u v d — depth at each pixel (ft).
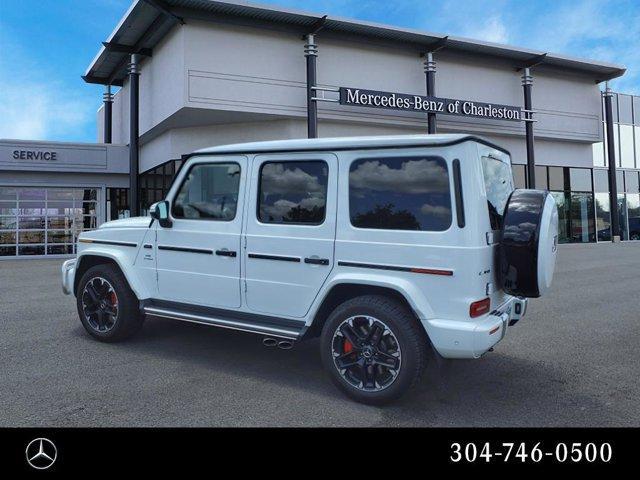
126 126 68.08
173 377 15.24
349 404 13.32
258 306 15.03
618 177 88.69
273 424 12.05
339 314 13.48
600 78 74.90
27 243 63.31
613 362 17.15
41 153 62.34
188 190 16.65
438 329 12.25
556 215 14.11
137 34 54.54
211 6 47.80
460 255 12.21
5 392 13.89
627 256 55.31
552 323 22.86
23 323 22.20
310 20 51.55
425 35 56.85
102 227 19.13
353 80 56.34
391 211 13.19
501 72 66.28
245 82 51.06
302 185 14.49
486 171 13.85
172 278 16.79
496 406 13.34
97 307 18.81
